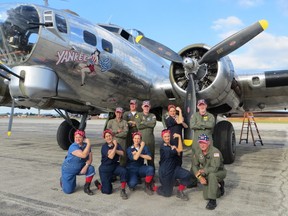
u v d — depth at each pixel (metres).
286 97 6.80
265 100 7.07
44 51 4.93
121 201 3.60
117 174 3.87
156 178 4.79
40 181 4.54
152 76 7.37
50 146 9.32
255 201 3.58
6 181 4.53
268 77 5.95
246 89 6.33
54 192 3.96
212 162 3.48
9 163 6.11
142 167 3.99
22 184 4.36
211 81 5.72
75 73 5.43
